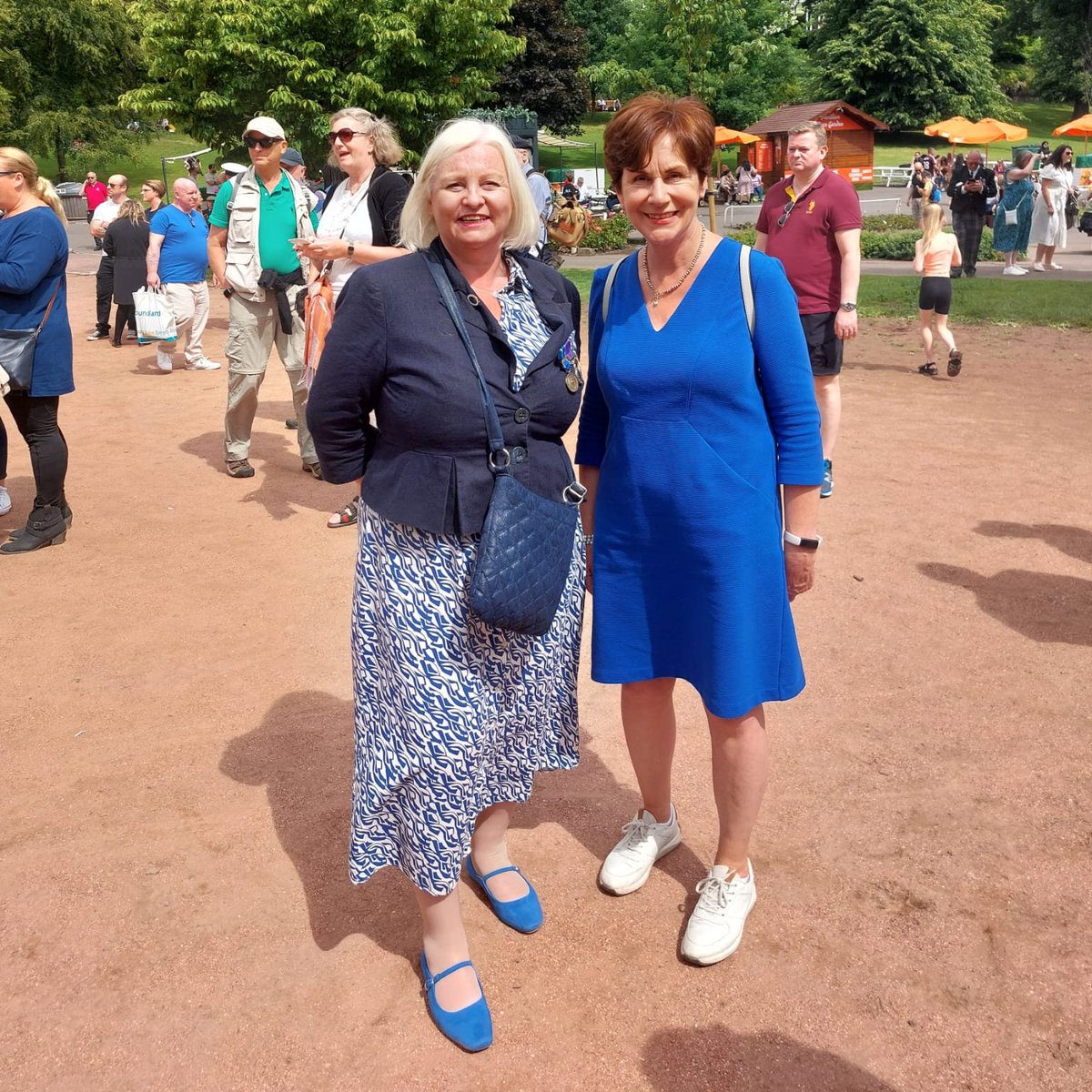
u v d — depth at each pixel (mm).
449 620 2354
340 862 3094
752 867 3020
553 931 2812
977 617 4621
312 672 4238
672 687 2840
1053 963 2635
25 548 5570
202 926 2832
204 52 17750
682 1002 2559
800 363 2445
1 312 5258
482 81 19188
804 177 6055
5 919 2854
